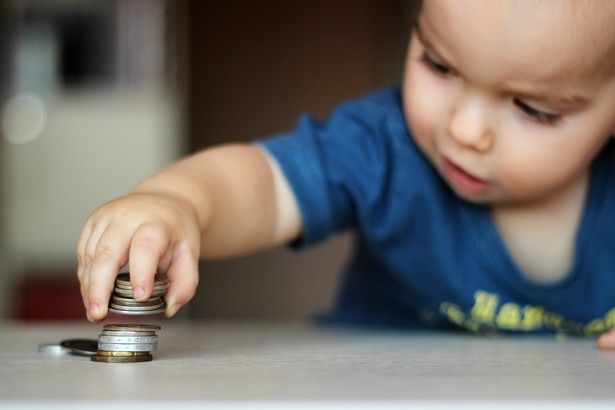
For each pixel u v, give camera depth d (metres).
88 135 1.62
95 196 1.63
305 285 2.10
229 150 0.68
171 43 1.62
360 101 0.77
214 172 0.64
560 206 0.72
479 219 0.73
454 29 0.58
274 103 2.10
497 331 0.76
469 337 0.70
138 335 0.47
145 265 0.48
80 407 0.34
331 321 0.88
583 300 0.74
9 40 1.58
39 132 1.61
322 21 2.10
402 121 0.74
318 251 2.10
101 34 1.60
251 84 2.10
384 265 0.80
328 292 2.10
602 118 0.61
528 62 0.57
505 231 0.73
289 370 0.44
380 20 2.09
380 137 0.74
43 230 1.63
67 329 0.76
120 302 0.48
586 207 0.72
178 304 0.50
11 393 0.36
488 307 0.75
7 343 0.60
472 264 0.74
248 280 2.10
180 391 0.37
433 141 0.64
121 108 1.62
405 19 1.88
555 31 0.56
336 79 2.10
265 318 2.09
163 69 1.62
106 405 0.34
